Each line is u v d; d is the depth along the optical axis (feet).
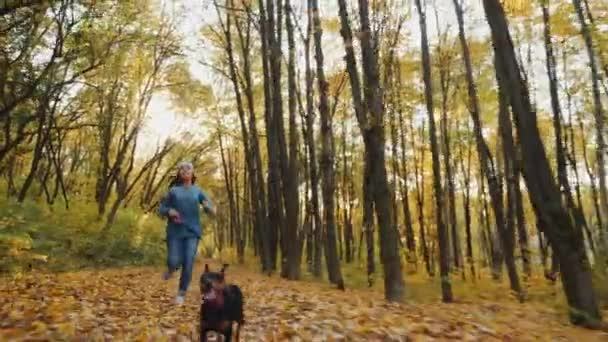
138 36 58.90
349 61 35.17
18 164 83.92
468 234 83.66
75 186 97.60
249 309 26.14
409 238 80.94
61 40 42.91
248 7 62.90
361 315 23.18
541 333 24.13
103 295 30.35
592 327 27.66
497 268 71.46
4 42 39.70
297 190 57.77
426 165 96.22
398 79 76.28
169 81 87.81
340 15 36.04
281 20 59.57
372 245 53.06
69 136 95.96
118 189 91.20
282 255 61.41
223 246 158.20
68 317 20.61
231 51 73.67
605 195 60.44
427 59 47.75
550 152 82.48
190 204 23.32
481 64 71.20
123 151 81.66
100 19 43.96
